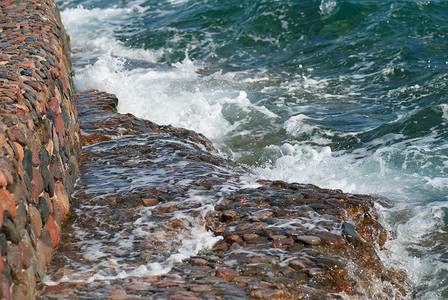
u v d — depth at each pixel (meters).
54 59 8.15
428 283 6.57
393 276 6.44
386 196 9.07
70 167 7.95
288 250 6.06
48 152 6.44
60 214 6.71
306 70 17.64
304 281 5.40
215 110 14.59
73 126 9.05
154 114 14.47
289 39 20.94
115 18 26.03
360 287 5.55
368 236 7.00
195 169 8.98
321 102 14.89
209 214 7.05
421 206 8.45
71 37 23.31
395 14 20.16
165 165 9.19
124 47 21.52
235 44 21.12
